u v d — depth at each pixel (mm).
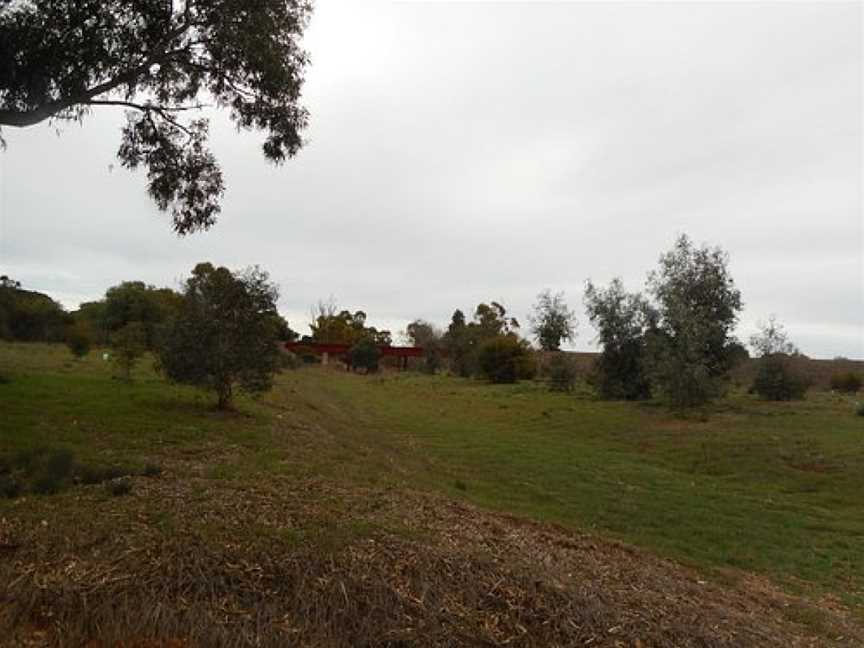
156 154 13141
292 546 5750
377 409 29438
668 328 27688
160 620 4559
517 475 15383
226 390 16641
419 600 5324
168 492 7363
